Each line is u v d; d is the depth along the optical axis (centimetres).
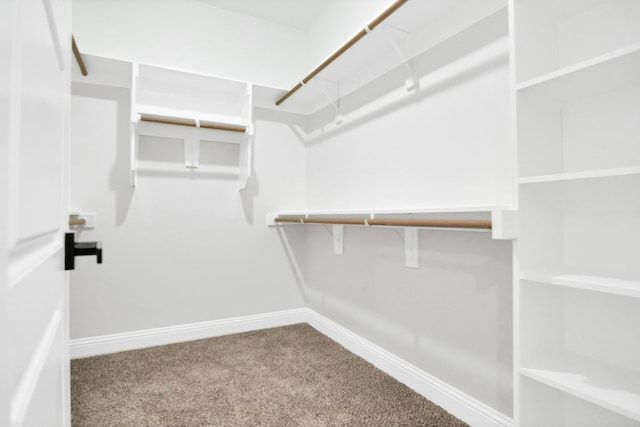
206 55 256
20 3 36
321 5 259
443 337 162
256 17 275
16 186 35
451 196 159
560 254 116
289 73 289
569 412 113
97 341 221
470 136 150
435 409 159
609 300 106
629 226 103
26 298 40
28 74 40
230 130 244
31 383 42
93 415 152
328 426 146
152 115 219
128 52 231
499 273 138
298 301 291
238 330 266
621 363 104
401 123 189
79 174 218
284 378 188
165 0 243
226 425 146
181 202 249
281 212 271
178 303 247
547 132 113
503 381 136
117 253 229
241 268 270
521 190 108
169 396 168
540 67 112
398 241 191
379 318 204
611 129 106
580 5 109
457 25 156
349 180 235
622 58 84
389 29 173
